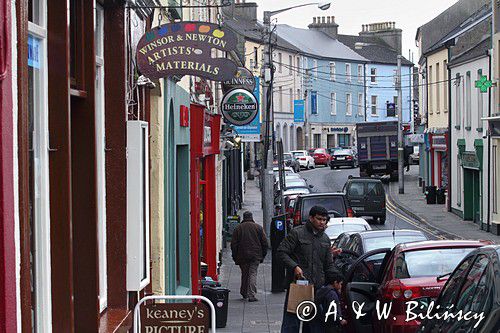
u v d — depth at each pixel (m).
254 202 63.88
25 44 6.40
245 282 23.08
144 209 11.32
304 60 101.38
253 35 79.38
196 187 20.39
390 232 19.39
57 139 7.59
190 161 20.34
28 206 6.46
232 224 38.56
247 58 78.06
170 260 16.33
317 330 14.35
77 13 8.80
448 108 54.00
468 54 48.56
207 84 25.91
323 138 106.94
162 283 14.92
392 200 62.84
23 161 6.26
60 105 7.58
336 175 84.56
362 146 75.00
